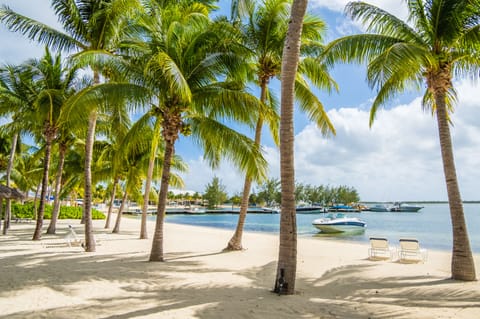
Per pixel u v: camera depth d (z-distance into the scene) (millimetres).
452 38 8359
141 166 21219
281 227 6414
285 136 6375
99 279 7371
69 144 19938
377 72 7141
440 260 11750
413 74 9055
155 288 6727
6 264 9109
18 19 11070
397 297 6434
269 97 14102
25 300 5645
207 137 9984
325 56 9234
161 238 10211
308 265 10266
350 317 4887
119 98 9094
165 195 10305
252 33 12266
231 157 9625
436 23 8367
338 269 9586
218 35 10258
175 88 8977
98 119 17266
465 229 8195
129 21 11758
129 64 9891
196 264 9781
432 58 7863
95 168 23625
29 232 20297
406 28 8750
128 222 37844
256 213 85250
